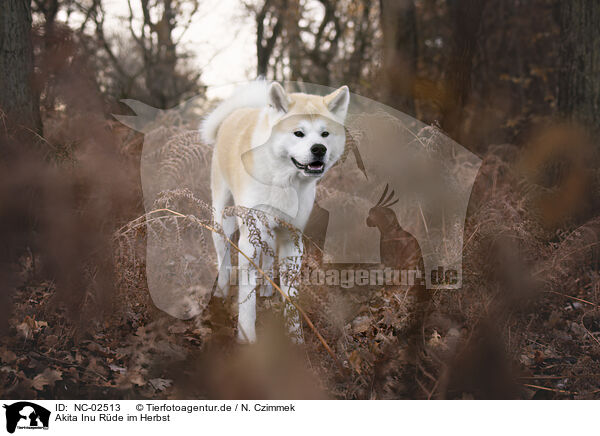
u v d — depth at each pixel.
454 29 5.27
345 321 2.97
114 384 2.61
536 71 9.49
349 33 15.42
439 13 8.90
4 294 3.10
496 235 3.08
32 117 4.39
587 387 2.66
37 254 3.62
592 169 4.57
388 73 5.61
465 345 2.56
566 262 3.27
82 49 7.88
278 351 2.25
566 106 5.12
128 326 3.10
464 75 5.14
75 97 5.48
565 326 3.26
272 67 16.44
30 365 2.68
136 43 15.18
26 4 4.36
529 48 10.70
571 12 5.04
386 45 6.00
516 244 3.12
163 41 14.48
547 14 10.37
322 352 2.80
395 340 2.68
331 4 14.98
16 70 4.26
